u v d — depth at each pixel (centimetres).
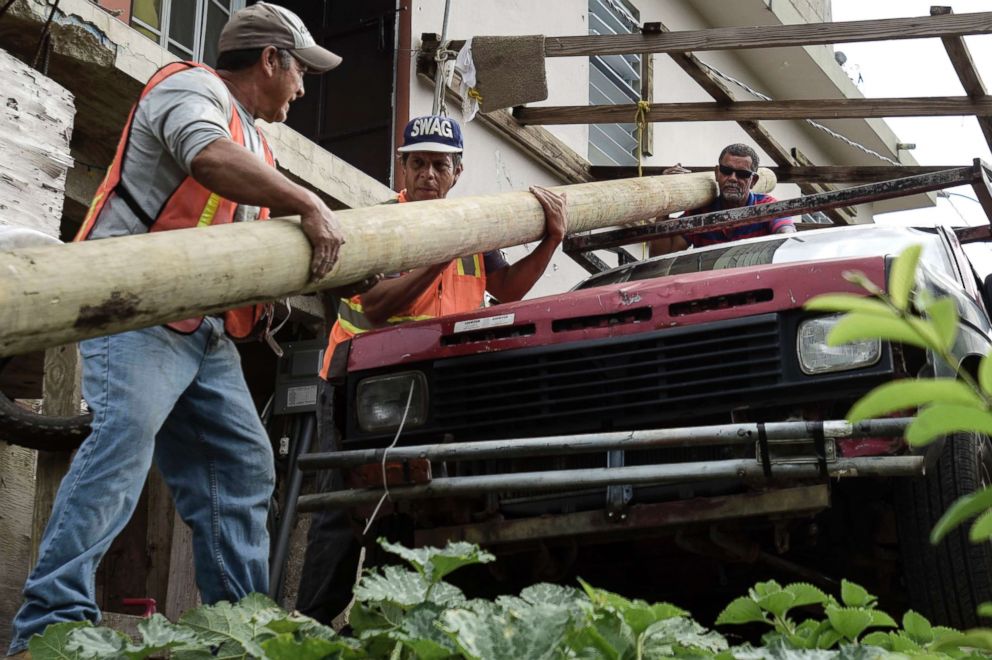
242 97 415
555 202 526
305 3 943
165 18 801
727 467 402
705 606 489
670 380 439
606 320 454
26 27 585
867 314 94
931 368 412
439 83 870
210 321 395
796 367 422
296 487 669
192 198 385
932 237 558
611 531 429
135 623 464
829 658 179
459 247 444
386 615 208
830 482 406
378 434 480
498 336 467
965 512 100
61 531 358
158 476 696
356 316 532
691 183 705
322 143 923
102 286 267
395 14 911
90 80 626
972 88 856
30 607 351
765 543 455
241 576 403
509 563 475
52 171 543
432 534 454
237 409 402
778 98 1444
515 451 421
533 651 169
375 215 392
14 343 252
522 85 813
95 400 372
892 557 445
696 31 816
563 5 1070
